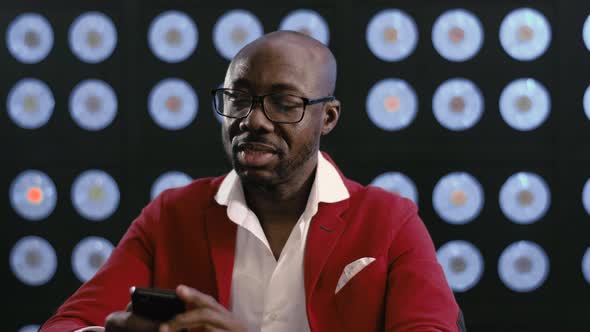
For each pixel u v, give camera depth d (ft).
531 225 6.82
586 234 6.76
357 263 3.01
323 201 3.10
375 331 3.00
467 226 6.86
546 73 6.75
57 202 6.95
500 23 6.75
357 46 6.79
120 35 6.85
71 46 6.86
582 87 6.72
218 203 3.17
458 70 6.79
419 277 2.97
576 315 6.76
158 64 6.86
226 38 6.84
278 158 2.90
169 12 6.84
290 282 3.05
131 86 6.87
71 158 6.92
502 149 6.81
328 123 3.14
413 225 3.21
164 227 3.21
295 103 2.87
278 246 3.17
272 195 3.08
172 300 2.52
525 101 6.74
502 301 6.83
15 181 6.93
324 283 3.02
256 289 3.07
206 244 3.13
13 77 6.88
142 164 6.91
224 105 2.97
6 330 6.94
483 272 6.84
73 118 6.90
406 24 6.78
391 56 6.80
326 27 6.80
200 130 6.89
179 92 6.87
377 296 3.01
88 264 6.95
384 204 3.20
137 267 3.18
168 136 6.89
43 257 6.94
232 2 6.83
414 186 6.86
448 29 6.76
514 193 6.81
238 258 3.12
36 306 6.95
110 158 6.92
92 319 3.01
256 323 3.06
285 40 2.93
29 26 6.84
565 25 6.70
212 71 6.86
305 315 3.03
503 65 6.77
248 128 2.86
